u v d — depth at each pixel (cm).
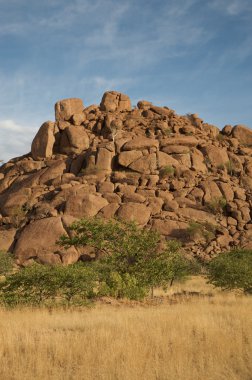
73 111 7769
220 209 5675
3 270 3753
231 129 8162
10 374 640
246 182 6506
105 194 5550
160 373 642
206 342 815
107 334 855
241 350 764
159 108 8138
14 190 6450
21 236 4988
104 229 2186
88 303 1558
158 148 6656
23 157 7912
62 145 7238
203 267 4197
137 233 2206
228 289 2259
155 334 875
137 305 1686
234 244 5128
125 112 8169
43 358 712
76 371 658
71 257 4622
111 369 657
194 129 7512
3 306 1479
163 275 2106
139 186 5866
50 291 1611
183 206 5597
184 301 1827
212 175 6375
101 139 7244
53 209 5409
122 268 2097
